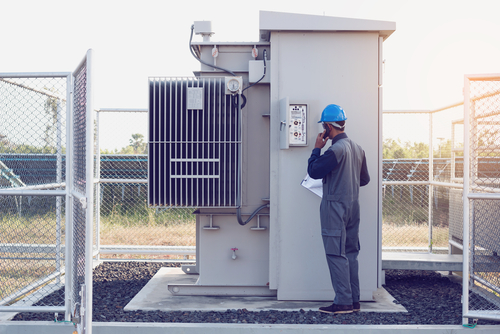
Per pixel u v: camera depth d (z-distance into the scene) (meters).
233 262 4.26
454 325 3.33
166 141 4.12
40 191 3.31
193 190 4.13
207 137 4.13
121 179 5.86
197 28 4.26
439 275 5.34
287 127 3.88
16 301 3.99
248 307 3.87
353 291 3.74
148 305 3.93
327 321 3.48
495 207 3.90
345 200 3.53
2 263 4.55
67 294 3.30
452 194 5.29
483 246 4.08
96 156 5.80
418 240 6.46
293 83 3.98
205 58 4.26
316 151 3.62
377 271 4.15
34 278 4.45
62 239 4.82
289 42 3.98
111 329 3.24
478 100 3.79
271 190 4.01
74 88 3.41
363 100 3.97
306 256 4.02
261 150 4.23
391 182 5.73
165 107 4.10
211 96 4.16
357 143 3.98
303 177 4.00
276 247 4.04
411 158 5.85
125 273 5.39
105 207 7.00
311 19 3.92
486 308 3.85
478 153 3.77
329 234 3.55
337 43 3.97
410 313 3.76
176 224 7.12
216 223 4.27
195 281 4.83
